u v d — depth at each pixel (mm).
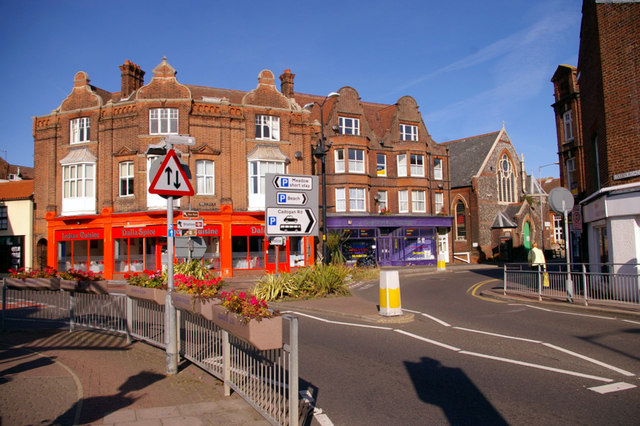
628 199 13266
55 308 10469
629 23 13812
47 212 27891
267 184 11742
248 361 5473
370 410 5434
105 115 27391
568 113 25766
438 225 37375
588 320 10961
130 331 8961
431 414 5258
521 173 44562
